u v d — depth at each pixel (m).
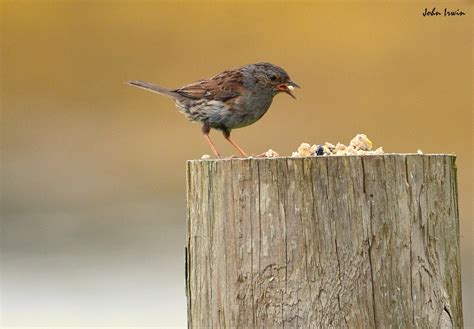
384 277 6.66
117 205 18.83
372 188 6.64
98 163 20.17
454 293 7.03
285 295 6.66
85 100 20.83
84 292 14.52
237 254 6.76
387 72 19.52
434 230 6.85
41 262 15.90
